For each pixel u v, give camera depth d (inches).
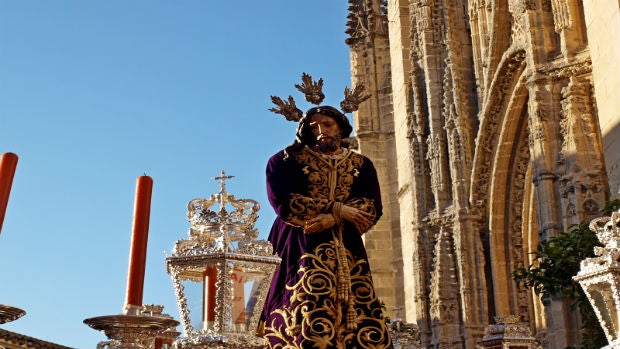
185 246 208.2
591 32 709.9
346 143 231.6
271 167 218.7
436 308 1154.0
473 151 1169.4
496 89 1085.1
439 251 1165.1
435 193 1201.4
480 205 1146.0
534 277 641.0
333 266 204.2
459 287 1141.1
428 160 1248.2
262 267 205.0
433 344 1149.1
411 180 1261.1
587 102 828.6
